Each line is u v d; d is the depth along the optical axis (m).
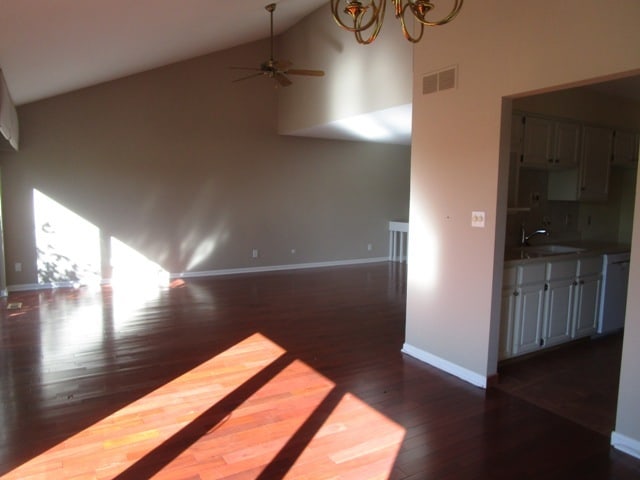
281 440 2.49
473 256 3.21
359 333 4.43
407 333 3.85
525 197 4.44
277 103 7.75
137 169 6.75
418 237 3.67
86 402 2.91
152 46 5.29
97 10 3.40
